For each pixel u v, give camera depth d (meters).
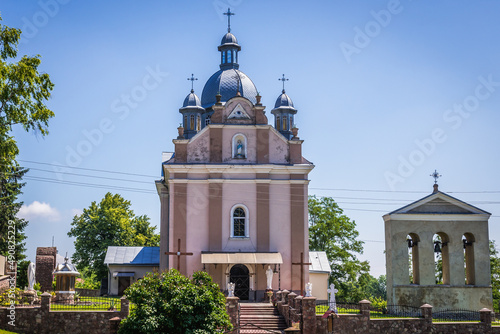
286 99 61.94
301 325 34.75
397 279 44.47
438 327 37.62
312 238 67.19
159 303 30.69
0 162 37.03
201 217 47.53
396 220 45.06
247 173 48.22
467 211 45.72
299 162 48.84
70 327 35.66
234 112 49.06
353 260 67.25
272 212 48.03
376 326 37.16
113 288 57.53
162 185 53.72
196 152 48.38
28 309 35.72
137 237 74.50
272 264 47.19
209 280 32.50
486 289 44.53
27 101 36.00
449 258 45.12
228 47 61.69
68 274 43.75
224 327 32.22
